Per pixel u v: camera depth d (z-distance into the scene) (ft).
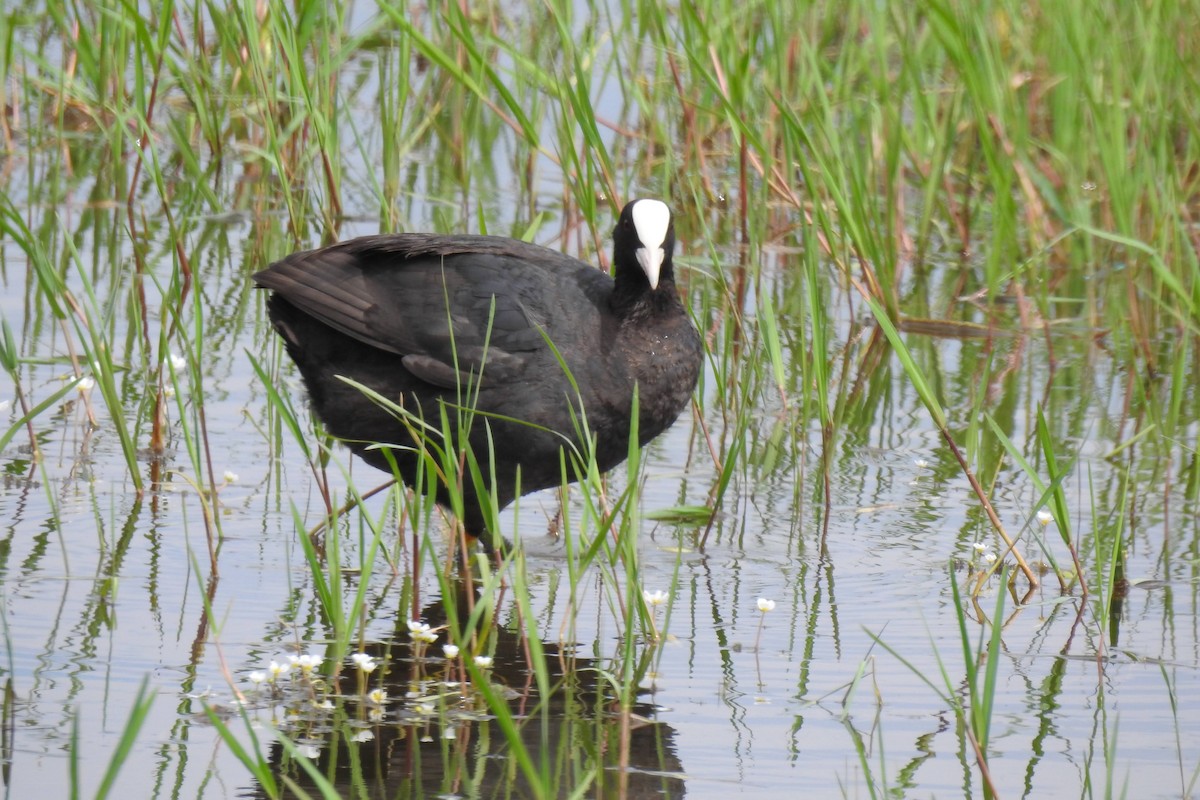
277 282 29.84
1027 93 54.75
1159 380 42.29
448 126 59.62
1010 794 21.88
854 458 37.14
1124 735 23.77
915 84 49.73
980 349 44.78
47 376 38.91
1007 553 30.19
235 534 31.30
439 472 27.58
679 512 32.45
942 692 25.25
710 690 25.13
